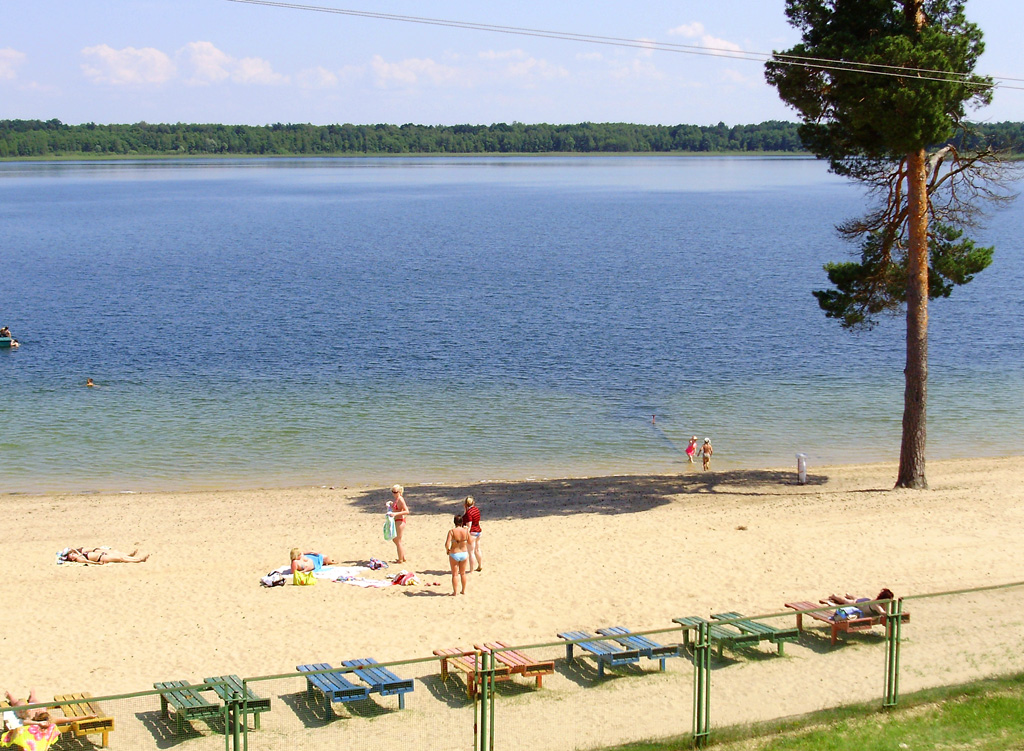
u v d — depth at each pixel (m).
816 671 13.45
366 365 53.94
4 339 57.84
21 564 22.72
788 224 151.75
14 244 124.19
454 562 19.64
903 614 13.65
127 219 162.88
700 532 24.41
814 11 27.94
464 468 35.41
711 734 12.29
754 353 57.16
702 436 39.81
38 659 16.62
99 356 56.06
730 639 13.64
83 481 33.47
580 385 49.31
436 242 127.38
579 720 12.19
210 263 104.38
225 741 10.99
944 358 55.34
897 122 25.20
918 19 26.89
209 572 21.89
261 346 59.19
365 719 11.85
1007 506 26.12
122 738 11.57
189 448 37.84
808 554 22.06
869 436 39.41
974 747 12.18
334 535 25.45
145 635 17.77
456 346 59.34
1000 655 13.77
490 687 11.60
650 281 89.56
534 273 95.81
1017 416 42.31
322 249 118.94
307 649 16.86
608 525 25.58
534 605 19.03
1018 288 81.38
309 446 38.22
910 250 28.19
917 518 25.08
